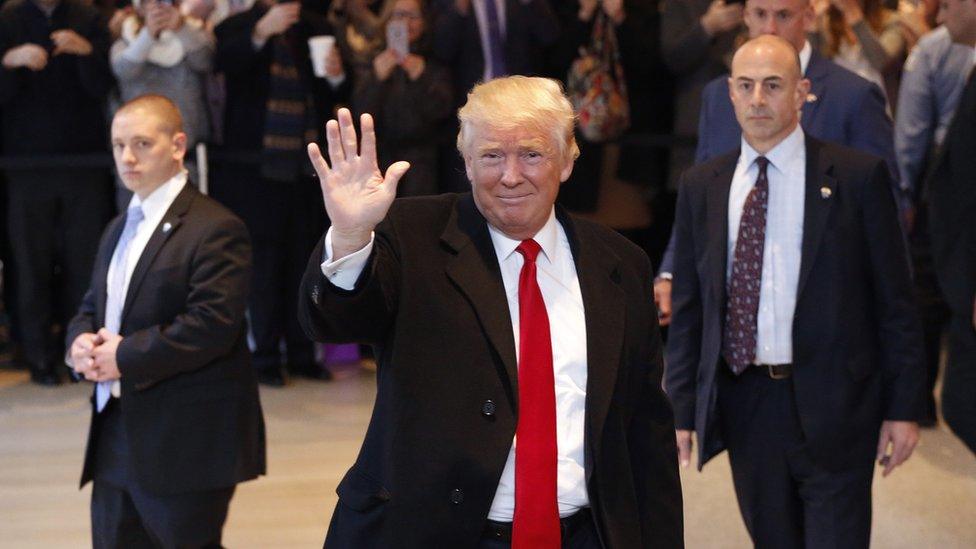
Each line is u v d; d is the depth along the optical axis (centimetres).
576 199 657
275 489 486
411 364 226
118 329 358
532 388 230
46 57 627
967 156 363
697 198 349
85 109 640
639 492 246
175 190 363
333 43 607
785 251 334
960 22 486
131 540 364
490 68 623
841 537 330
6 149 640
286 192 632
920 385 329
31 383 649
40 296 641
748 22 403
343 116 212
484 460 224
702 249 347
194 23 617
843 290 328
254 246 631
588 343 234
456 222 238
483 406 226
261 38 611
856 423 331
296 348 650
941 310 555
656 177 657
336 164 212
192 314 346
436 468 223
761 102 329
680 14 611
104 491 364
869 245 329
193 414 350
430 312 229
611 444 235
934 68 545
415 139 629
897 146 559
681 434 353
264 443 372
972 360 368
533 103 226
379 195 211
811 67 396
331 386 637
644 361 246
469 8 622
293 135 618
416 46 632
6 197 676
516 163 226
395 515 223
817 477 332
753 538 346
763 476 339
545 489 228
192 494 351
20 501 477
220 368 355
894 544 435
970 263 365
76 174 636
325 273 215
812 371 329
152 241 356
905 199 556
